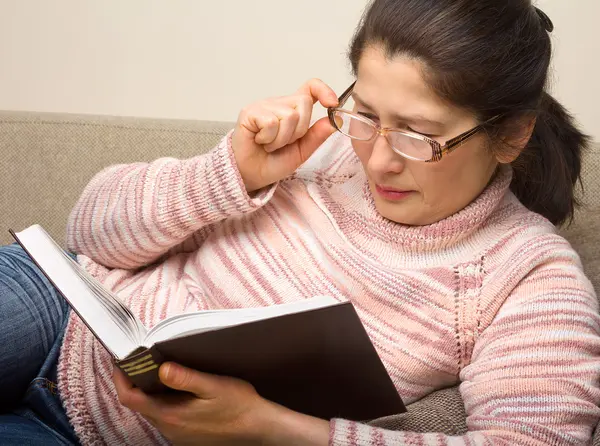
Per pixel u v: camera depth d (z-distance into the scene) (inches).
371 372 39.6
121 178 52.5
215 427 40.1
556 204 51.9
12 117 67.2
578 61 75.5
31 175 66.3
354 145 45.8
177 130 65.6
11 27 87.7
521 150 45.9
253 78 83.7
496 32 42.0
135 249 51.0
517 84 43.0
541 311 43.2
